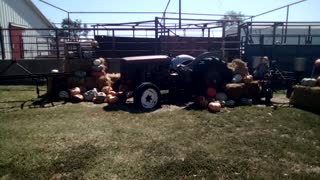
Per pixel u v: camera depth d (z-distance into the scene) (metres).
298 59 10.02
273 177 3.40
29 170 3.55
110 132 5.09
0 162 3.78
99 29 11.33
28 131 5.12
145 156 4.01
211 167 3.67
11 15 15.02
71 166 3.66
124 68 7.62
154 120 5.93
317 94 6.80
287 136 4.92
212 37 13.44
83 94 8.30
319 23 13.30
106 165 3.71
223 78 8.31
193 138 4.78
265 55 12.17
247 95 7.88
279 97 8.68
